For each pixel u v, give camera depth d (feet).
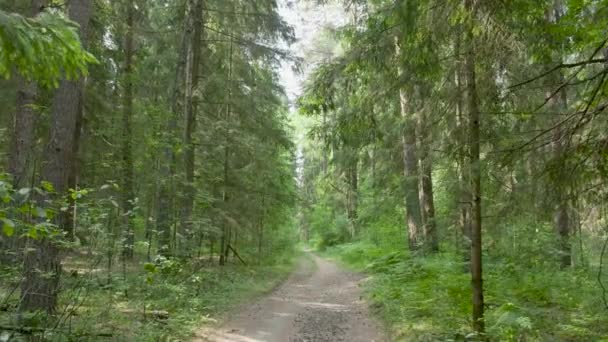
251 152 48.85
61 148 22.74
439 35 20.33
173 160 43.60
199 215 42.39
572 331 20.43
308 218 125.08
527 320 19.07
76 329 20.27
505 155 17.90
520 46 18.29
